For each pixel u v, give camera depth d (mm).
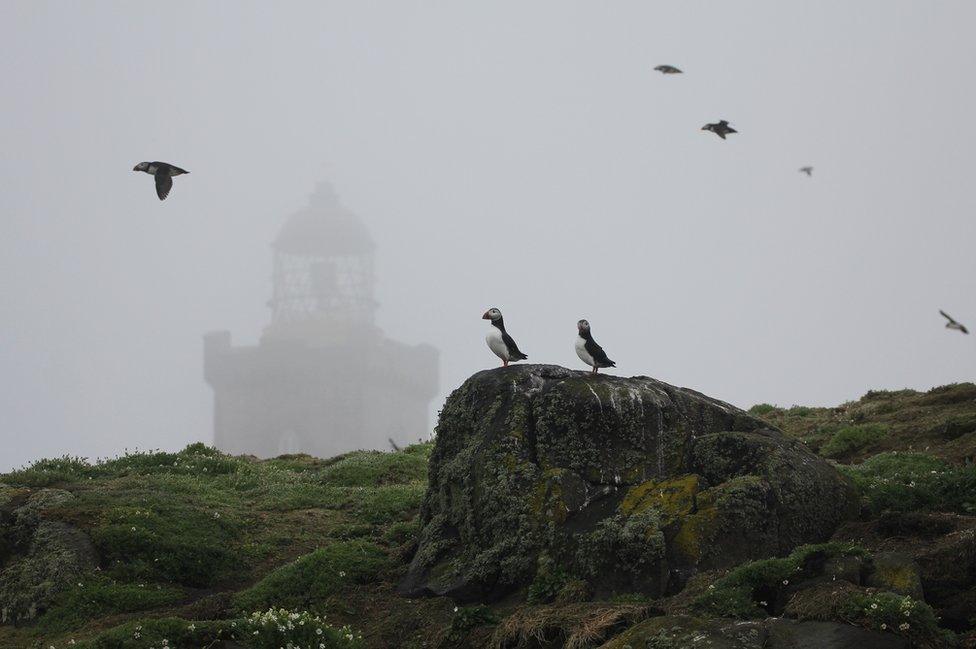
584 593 15773
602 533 16250
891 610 13266
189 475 24375
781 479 16734
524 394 18156
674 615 13906
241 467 25547
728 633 13250
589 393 17703
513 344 19016
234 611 17141
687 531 16016
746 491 16281
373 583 18078
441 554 17719
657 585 15766
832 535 16625
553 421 17672
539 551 16656
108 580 18141
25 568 18469
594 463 17391
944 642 13164
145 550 18844
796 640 13102
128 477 23031
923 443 21859
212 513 20766
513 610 15992
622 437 17562
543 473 17266
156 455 25438
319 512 22000
